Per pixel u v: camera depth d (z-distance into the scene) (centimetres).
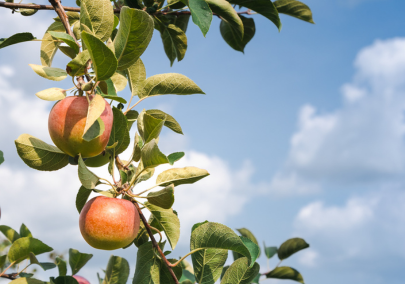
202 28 108
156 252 98
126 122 97
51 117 89
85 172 89
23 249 104
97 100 87
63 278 100
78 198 98
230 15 127
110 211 91
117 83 105
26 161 93
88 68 91
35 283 99
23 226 118
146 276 98
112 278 117
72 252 113
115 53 90
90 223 91
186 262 116
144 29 88
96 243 91
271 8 129
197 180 98
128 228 92
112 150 97
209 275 98
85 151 90
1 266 107
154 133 96
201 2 110
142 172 96
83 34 83
